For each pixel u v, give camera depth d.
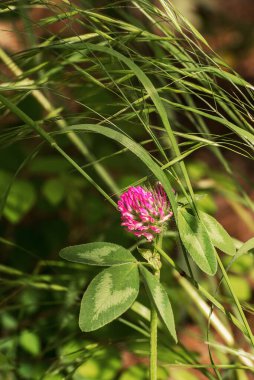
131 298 0.52
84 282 0.75
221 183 0.97
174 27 0.60
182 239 0.53
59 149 0.54
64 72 0.64
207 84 0.62
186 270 0.76
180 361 0.69
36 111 0.93
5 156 0.95
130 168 0.97
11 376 0.77
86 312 0.51
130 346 0.79
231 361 0.69
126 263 0.53
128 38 0.60
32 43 0.68
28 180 0.97
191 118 0.66
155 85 0.67
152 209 0.55
